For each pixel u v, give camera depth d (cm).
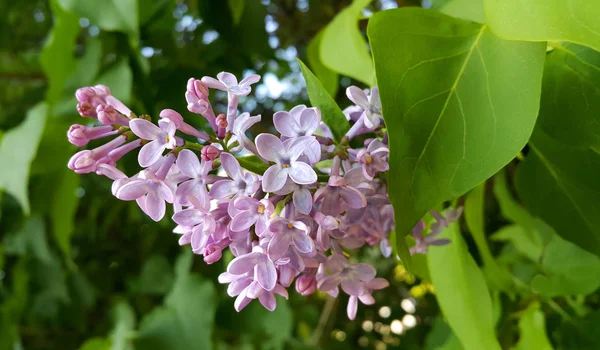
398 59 19
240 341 48
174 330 45
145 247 55
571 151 24
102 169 19
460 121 19
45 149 39
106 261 54
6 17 51
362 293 20
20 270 49
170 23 43
